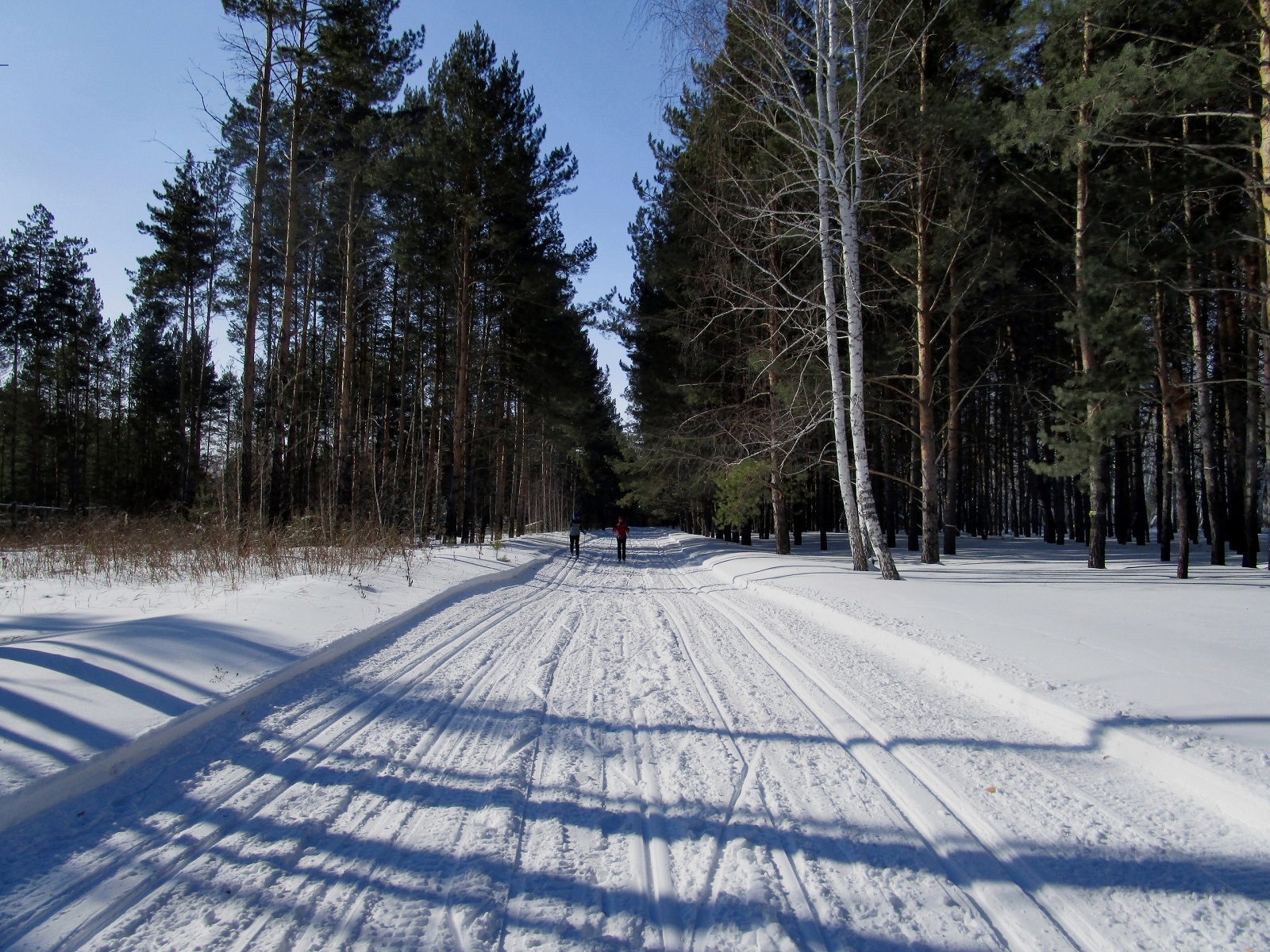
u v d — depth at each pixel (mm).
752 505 23594
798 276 20938
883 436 27047
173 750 4449
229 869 3104
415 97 24031
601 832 3551
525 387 28359
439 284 23656
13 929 2588
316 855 3246
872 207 16672
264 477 18156
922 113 15773
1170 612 9508
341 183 20609
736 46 13594
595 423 38656
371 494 24266
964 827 3596
